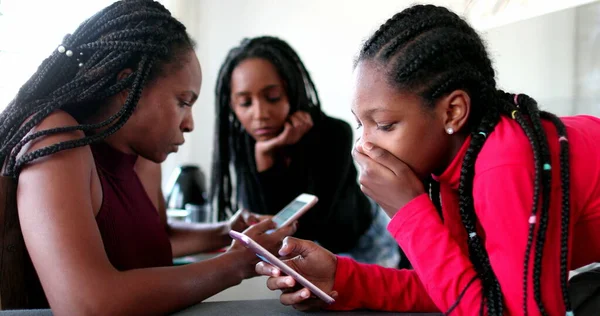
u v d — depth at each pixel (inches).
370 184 28.8
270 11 90.0
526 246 23.5
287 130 60.4
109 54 30.9
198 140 94.3
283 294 28.7
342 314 28.6
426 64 26.8
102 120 31.9
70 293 24.4
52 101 29.4
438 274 25.8
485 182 24.7
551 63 50.6
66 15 70.5
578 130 27.3
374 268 31.4
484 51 29.5
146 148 33.6
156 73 32.0
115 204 32.4
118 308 24.9
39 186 26.1
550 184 23.7
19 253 29.9
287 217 43.3
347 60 81.0
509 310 24.0
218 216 67.4
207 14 94.4
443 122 27.4
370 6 77.0
